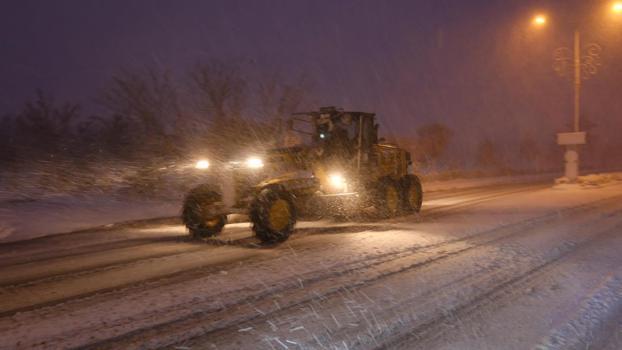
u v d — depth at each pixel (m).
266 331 4.95
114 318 5.36
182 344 4.68
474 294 6.11
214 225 10.47
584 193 19.84
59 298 6.16
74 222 12.98
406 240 9.58
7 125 21.95
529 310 5.56
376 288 6.36
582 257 8.14
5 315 5.54
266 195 9.25
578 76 23.53
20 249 9.59
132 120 20.64
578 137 23.39
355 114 12.03
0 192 17.45
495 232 10.53
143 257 8.46
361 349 4.54
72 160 20.08
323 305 5.70
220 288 6.40
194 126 21.00
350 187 11.70
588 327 5.07
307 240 9.75
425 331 4.95
